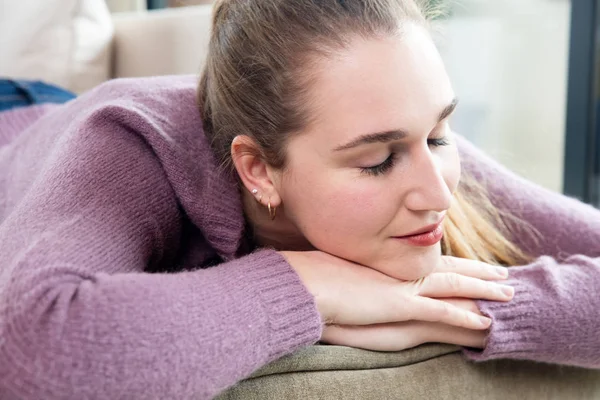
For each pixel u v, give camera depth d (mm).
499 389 797
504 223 982
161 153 807
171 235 843
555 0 1663
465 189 966
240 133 794
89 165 764
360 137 682
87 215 716
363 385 703
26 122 1357
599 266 851
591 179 1601
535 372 839
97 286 613
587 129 1557
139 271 740
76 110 984
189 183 820
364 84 676
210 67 838
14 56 1586
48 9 1587
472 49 1815
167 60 1581
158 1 2105
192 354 594
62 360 563
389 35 684
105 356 569
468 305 782
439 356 783
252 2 770
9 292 610
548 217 967
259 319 650
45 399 562
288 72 718
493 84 1818
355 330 756
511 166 1723
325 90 693
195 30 1530
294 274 714
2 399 578
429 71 690
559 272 830
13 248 682
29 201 751
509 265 966
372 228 732
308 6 718
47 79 1577
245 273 692
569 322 772
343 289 751
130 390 568
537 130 1757
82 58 1591
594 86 1547
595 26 1514
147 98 883
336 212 733
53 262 630
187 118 875
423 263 761
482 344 777
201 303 631
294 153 744
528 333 762
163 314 604
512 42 1770
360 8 698
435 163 708
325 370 703
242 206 877
